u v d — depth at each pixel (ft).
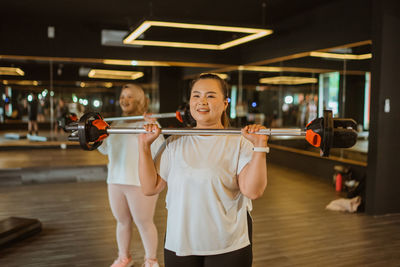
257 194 4.52
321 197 17.38
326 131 4.30
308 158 23.15
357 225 13.25
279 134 4.47
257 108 28.55
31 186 19.34
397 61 14.29
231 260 4.75
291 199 16.98
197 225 4.67
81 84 27.25
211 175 4.61
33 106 26.48
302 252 10.67
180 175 4.72
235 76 30.07
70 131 5.14
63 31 24.68
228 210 4.73
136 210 8.62
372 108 14.48
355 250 10.87
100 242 11.41
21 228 11.48
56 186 19.40
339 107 20.06
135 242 11.32
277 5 20.44
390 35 14.07
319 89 21.66
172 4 20.26
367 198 14.74
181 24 16.51
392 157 14.49
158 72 30.73
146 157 4.90
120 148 8.63
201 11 21.79
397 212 14.80
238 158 4.76
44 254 10.43
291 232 12.41
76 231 12.39
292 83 24.43
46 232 12.27
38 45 24.26
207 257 4.80
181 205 4.71
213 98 4.84
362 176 17.57
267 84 27.35
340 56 19.72
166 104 31.60
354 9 18.04
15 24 23.65
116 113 28.25
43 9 21.54
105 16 23.21
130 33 18.85
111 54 25.85
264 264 9.82
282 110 25.90
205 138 4.87
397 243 11.50
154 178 5.02
